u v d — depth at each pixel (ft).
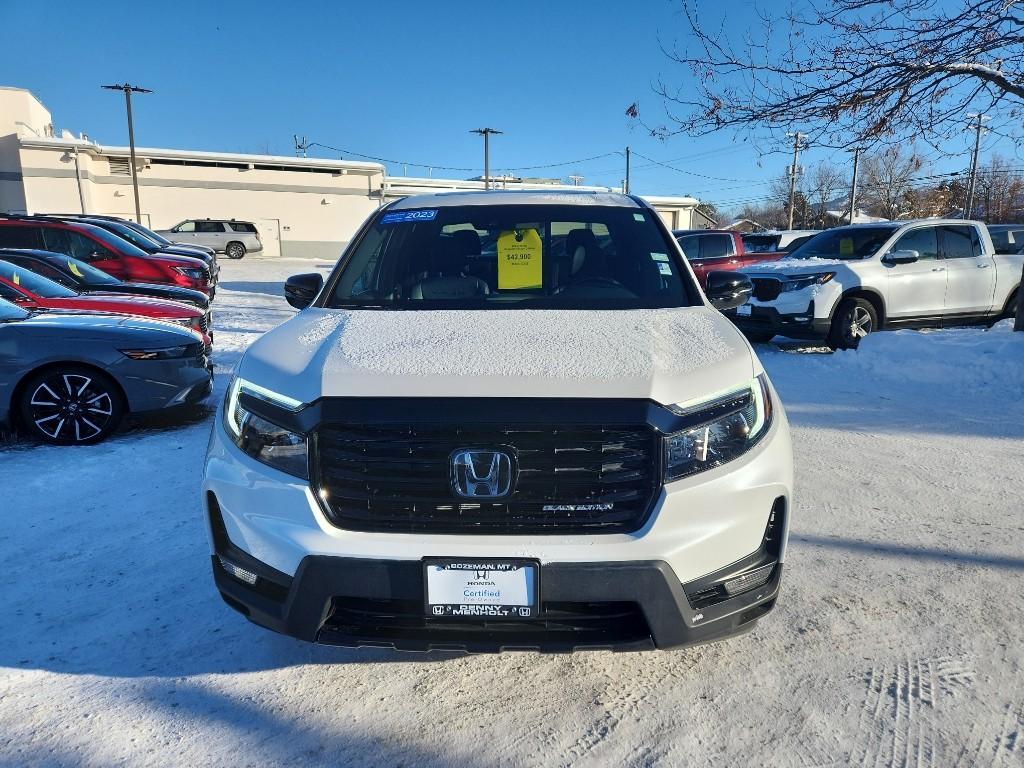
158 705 7.88
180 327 19.63
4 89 146.51
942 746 7.17
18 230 40.55
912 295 31.07
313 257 150.71
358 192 151.84
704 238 48.52
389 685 8.29
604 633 7.17
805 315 29.86
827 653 8.77
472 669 8.61
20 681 8.25
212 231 123.85
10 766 6.95
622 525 7.06
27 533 12.22
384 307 10.40
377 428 7.07
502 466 6.96
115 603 9.96
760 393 8.02
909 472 15.33
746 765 6.97
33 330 17.35
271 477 7.30
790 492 7.87
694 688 8.16
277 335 9.14
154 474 15.30
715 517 7.21
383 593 7.02
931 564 11.05
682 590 7.08
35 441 17.89
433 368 7.45
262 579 7.44
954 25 25.75
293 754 7.16
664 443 7.07
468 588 6.95
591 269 11.05
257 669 8.56
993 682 8.16
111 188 137.90
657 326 9.02
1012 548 11.60
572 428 6.98
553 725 7.59
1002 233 35.06
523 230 11.55
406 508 7.07
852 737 7.32
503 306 10.28
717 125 28.50
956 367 24.07
